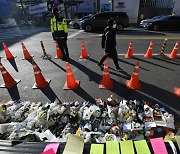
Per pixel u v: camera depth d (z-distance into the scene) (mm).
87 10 28953
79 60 6547
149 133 2658
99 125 2822
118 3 22594
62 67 5895
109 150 1559
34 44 9906
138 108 3215
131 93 4000
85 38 11125
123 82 4559
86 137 2453
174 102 3584
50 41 10672
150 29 14227
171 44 8656
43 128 2811
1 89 4457
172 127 2811
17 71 5730
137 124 2773
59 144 1669
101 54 7293
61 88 4359
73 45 9164
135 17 23000
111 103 3369
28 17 29438
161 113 3115
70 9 28547
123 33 13000
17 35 14203
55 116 2953
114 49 5047
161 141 1622
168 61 6105
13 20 28203
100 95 3963
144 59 6398
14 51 8422
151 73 5098
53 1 25641
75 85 4352
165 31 13547
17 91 4332
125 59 6480
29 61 6738
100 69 5547
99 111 3041
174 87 4203
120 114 2980
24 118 3084
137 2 22031
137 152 1527
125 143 1611
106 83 4293
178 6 21781
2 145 1659
